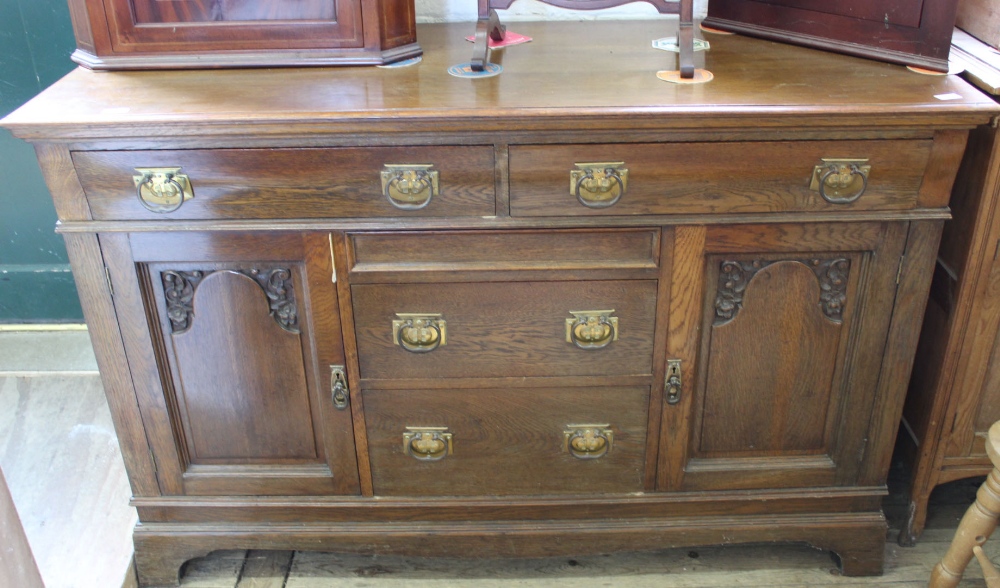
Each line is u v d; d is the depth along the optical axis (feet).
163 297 4.86
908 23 4.80
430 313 4.85
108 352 4.98
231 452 5.37
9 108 6.51
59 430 6.49
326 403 5.13
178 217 4.58
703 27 5.74
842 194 4.52
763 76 4.77
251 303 4.87
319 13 4.99
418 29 5.94
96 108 4.37
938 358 5.34
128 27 4.93
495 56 5.26
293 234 4.65
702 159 4.43
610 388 5.08
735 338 4.98
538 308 4.83
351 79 4.84
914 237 4.66
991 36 5.15
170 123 4.25
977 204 4.81
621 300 4.82
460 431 5.22
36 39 6.25
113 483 6.05
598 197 4.50
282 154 4.41
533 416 5.17
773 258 4.76
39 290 7.17
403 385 5.07
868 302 4.84
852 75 4.76
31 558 3.95
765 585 5.58
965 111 4.24
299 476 5.37
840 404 5.19
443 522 5.47
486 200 4.53
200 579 5.66
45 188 6.77
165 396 5.11
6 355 7.14
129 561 5.49
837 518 5.46
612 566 5.74
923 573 5.64
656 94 4.47
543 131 4.33
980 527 4.91
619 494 5.41
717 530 5.46
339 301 4.82
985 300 5.03
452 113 4.23
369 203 4.54
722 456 5.38
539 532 5.42
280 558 5.83
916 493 5.68
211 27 4.98
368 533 5.44
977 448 5.54
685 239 4.66
